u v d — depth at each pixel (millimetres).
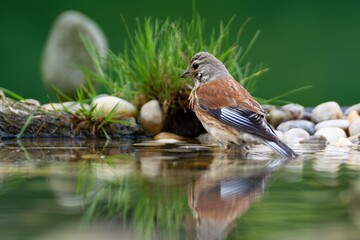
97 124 11664
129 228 5180
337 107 12508
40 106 12000
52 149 9797
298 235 4926
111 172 7523
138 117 12031
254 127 9781
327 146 10539
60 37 15555
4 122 11500
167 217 5555
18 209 5672
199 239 4930
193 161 8516
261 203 5957
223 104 10344
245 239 4906
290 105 12570
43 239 4816
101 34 16141
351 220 5355
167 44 12273
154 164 8211
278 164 8289
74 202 5965
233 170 7754
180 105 12086
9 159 8594
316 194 6305
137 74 12352
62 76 15477
